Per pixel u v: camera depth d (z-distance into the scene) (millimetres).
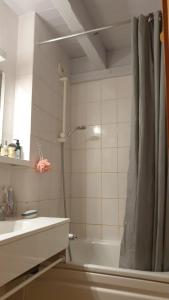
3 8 1726
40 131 1819
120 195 2166
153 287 1142
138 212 1426
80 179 2328
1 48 1679
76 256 2066
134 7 1814
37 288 1325
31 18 1846
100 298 1209
